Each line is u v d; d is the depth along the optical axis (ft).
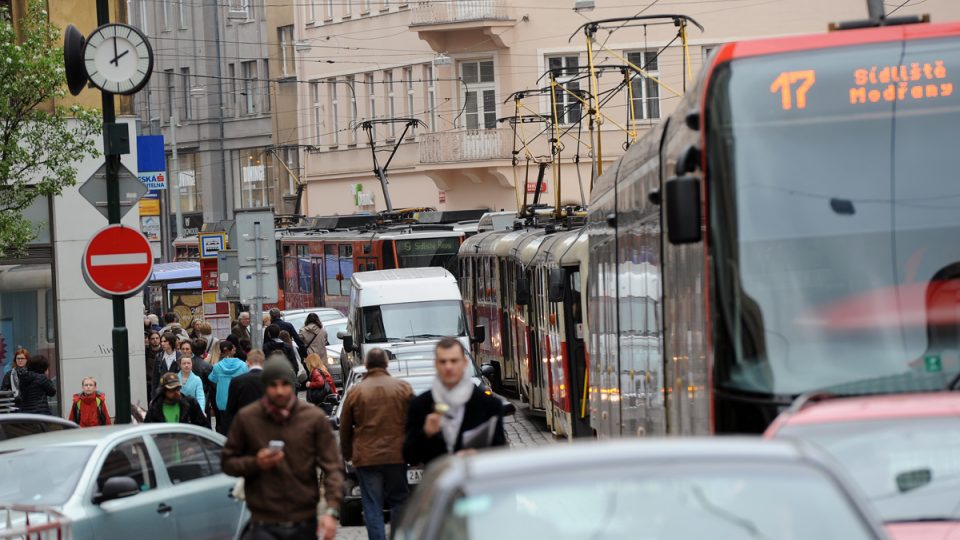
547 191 415.03
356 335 231.30
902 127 72.90
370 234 332.60
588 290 144.56
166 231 540.93
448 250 324.19
